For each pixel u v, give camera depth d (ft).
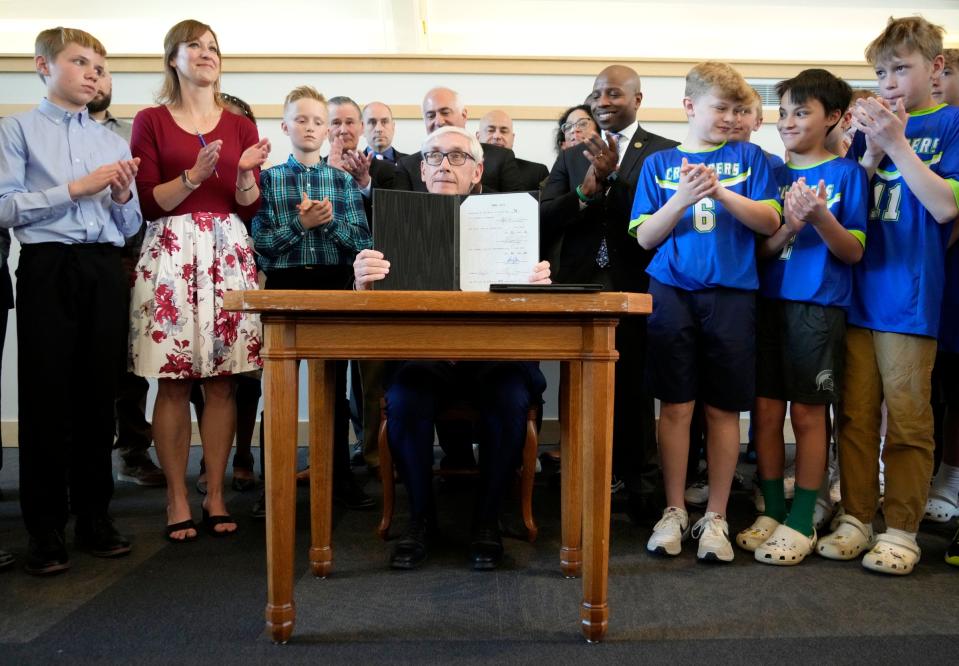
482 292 4.81
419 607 5.77
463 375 7.31
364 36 13.84
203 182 7.71
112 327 6.99
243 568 6.69
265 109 12.16
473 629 5.33
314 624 5.43
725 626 5.39
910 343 6.83
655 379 7.36
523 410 6.81
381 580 6.40
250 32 13.79
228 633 5.25
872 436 7.16
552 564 6.83
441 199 5.75
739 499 9.37
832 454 9.09
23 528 8.09
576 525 6.45
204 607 5.74
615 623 5.44
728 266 7.07
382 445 7.55
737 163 7.27
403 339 5.00
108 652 4.94
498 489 6.84
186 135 7.82
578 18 13.87
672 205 6.89
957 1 13.79
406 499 9.35
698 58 12.21
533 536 7.52
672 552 7.00
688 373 7.23
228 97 10.15
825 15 13.87
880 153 7.18
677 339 7.18
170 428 7.62
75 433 7.01
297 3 13.48
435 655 4.90
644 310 4.83
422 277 5.68
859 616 5.57
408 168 9.64
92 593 6.07
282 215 8.45
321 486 6.48
